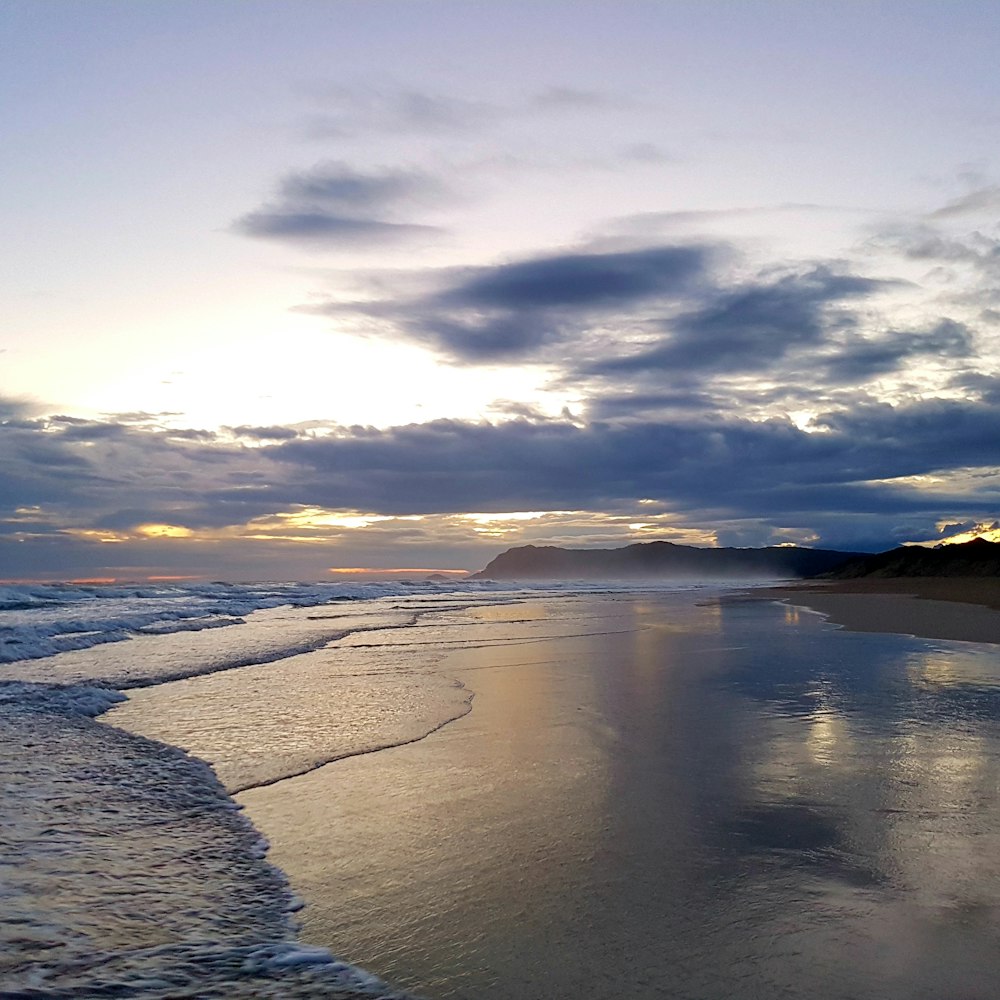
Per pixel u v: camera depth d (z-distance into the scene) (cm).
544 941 416
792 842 548
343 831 589
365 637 2125
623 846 548
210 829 595
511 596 5550
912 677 1262
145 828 593
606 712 1009
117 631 2223
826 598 4266
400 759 794
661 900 462
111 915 445
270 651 1714
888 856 521
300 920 446
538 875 503
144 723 966
